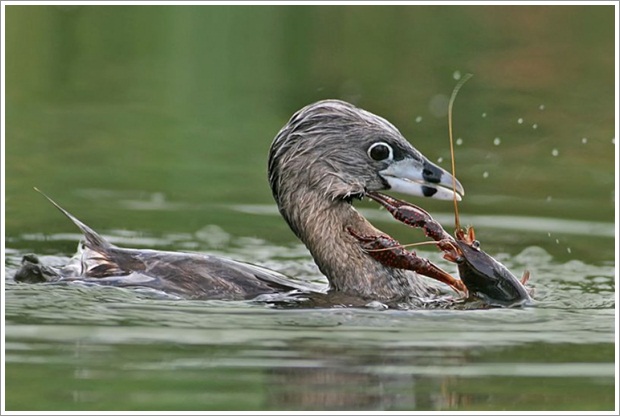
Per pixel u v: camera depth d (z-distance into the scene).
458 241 12.46
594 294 13.00
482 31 24.47
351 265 12.73
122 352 10.18
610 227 16.36
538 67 22.98
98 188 17.41
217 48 24.08
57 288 11.99
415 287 12.91
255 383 9.56
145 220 16.03
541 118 20.92
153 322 11.06
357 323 11.26
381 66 23.20
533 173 18.89
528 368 10.04
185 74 23.61
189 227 15.82
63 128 20.36
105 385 9.45
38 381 9.53
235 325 11.03
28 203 16.47
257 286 12.27
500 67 22.92
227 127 20.73
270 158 13.00
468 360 10.20
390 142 12.67
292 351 10.38
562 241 15.68
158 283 12.07
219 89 22.64
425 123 20.62
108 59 24.08
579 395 9.41
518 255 14.98
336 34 24.39
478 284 12.38
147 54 24.55
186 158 19.19
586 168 19.19
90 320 11.06
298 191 12.81
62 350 10.24
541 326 11.37
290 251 15.05
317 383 9.59
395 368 9.97
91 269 12.34
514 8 24.27
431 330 11.10
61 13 24.25
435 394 9.39
